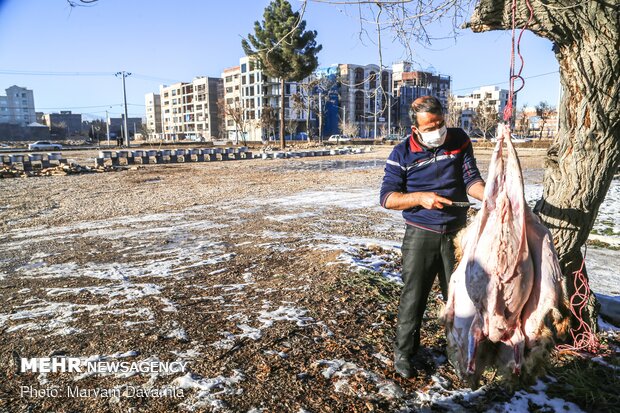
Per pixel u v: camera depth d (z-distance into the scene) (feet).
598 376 11.41
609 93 11.42
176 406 9.89
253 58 144.25
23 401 10.11
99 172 77.36
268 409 9.79
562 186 12.62
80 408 9.85
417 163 10.82
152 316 14.93
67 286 18.71
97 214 37.50
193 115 466.29
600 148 11.87
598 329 13.71
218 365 11.58
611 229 29.78
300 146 193.26
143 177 68.23
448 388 10.81
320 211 38.45
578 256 13.12
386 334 13.41
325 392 10.48
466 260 9.66
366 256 22.04
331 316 14.60
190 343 12.85
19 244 27.25
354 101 344.08
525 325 9.28
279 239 27.20
